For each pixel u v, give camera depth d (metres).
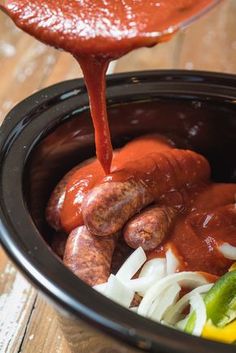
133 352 0.32
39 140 0.42
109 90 0.46
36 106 0.44
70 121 0.45
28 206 0.38
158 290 0.40
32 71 0.66
